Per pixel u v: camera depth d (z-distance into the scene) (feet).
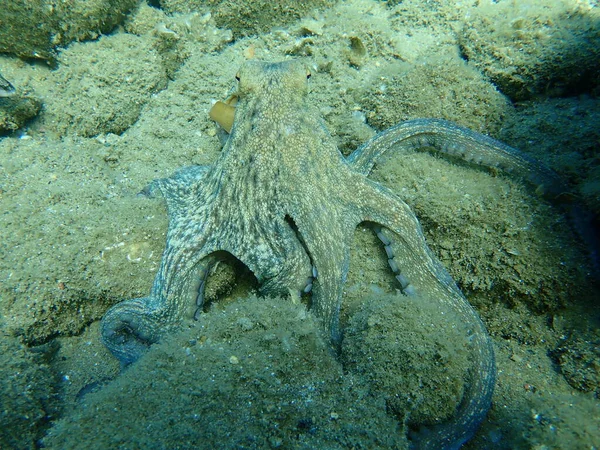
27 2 1.17
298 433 0.75
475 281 1.03
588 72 1.17
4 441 0.85
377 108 1.28
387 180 1.09
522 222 0.98
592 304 0.95
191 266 0.97
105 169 1.26
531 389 0.91
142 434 0.73
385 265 1.05
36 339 1.03
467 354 0.86
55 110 1.28
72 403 0.98
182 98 1.44
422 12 1.45
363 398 0.81
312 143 0.96
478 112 1.20
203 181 1.07
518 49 1.23
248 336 0.84
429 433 0.83
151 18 1.41
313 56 1.39
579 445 0.75
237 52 1.51
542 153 1.09
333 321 0.93
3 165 1.12
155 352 0.85
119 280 1.08
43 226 1.05
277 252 0.94
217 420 0.75
